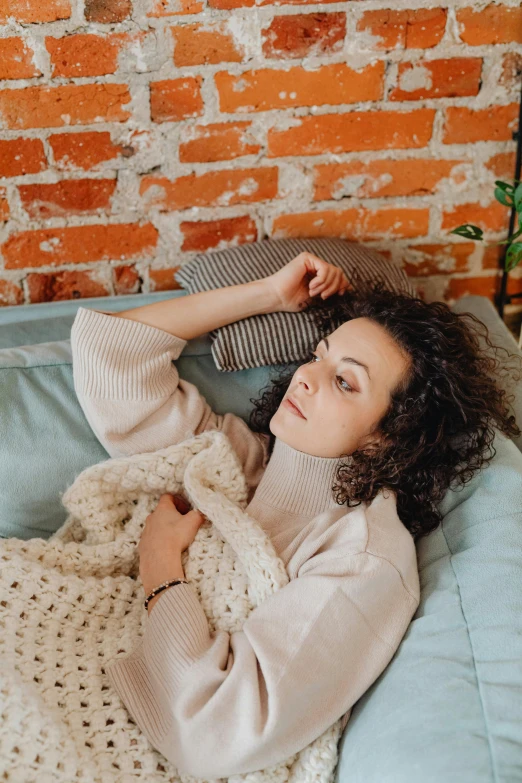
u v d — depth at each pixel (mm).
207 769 871
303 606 927
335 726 929
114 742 908
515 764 723
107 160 1299
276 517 1116
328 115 1319
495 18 1267
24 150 1264
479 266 1511
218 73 1255
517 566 901
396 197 1416
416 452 1078
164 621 957
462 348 1148
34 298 1411
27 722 817
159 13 1189
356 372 1074
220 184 1354
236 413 1250
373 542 973
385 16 1242
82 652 986
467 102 1339
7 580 978
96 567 1070
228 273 1256
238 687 881
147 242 1389
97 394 1118
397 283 1286
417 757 767
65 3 1155
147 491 1126
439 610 925
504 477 1022
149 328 1151
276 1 1208
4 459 1099
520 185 1244
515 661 810
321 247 1304
